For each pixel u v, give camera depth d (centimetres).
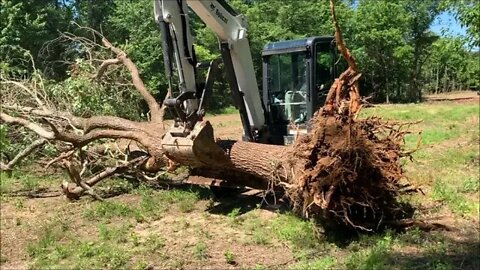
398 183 605
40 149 967
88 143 836
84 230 686
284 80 906
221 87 2820
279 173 649
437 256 529
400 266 502
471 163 1010
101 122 831
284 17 3253
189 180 802
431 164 998
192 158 675
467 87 5181
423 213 676
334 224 615
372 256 522
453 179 862
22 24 1614
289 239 611
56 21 2023
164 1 662
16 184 947
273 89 919
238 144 711
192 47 698
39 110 912
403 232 609
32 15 1881
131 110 1066
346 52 600
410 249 557
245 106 808
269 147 691
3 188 899
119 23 2303
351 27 3372
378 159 578
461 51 1185
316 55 859
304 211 602
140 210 754
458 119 1886
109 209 754
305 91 883
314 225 616
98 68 1020
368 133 599
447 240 579
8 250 615
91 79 1003
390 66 3597
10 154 1007
